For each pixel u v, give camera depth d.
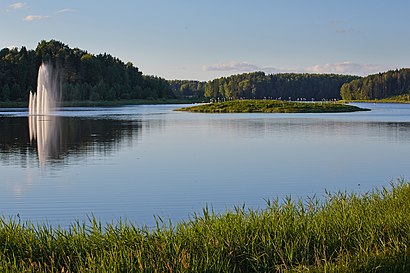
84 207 13.08
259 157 22.58
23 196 14.32
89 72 129.62
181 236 8.24
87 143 28.47
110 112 76.06
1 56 119.69
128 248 7.65
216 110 80.25
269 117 60.66
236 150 25.22
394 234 8.36
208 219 9.12
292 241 8.13
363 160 21.64
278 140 30.42
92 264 7.16
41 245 8.03
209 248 7.81
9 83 107.94
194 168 19.41
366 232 8.42
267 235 8.29
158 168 19.38
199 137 32.34
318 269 7.16
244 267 7.63
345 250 7.90
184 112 77.56
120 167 19.58
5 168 19.27
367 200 10.81
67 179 16.95
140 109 92.50
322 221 8.84
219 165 20.19
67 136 32.88
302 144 28.08
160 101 140.50
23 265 7.23
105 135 33.62
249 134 34.69
